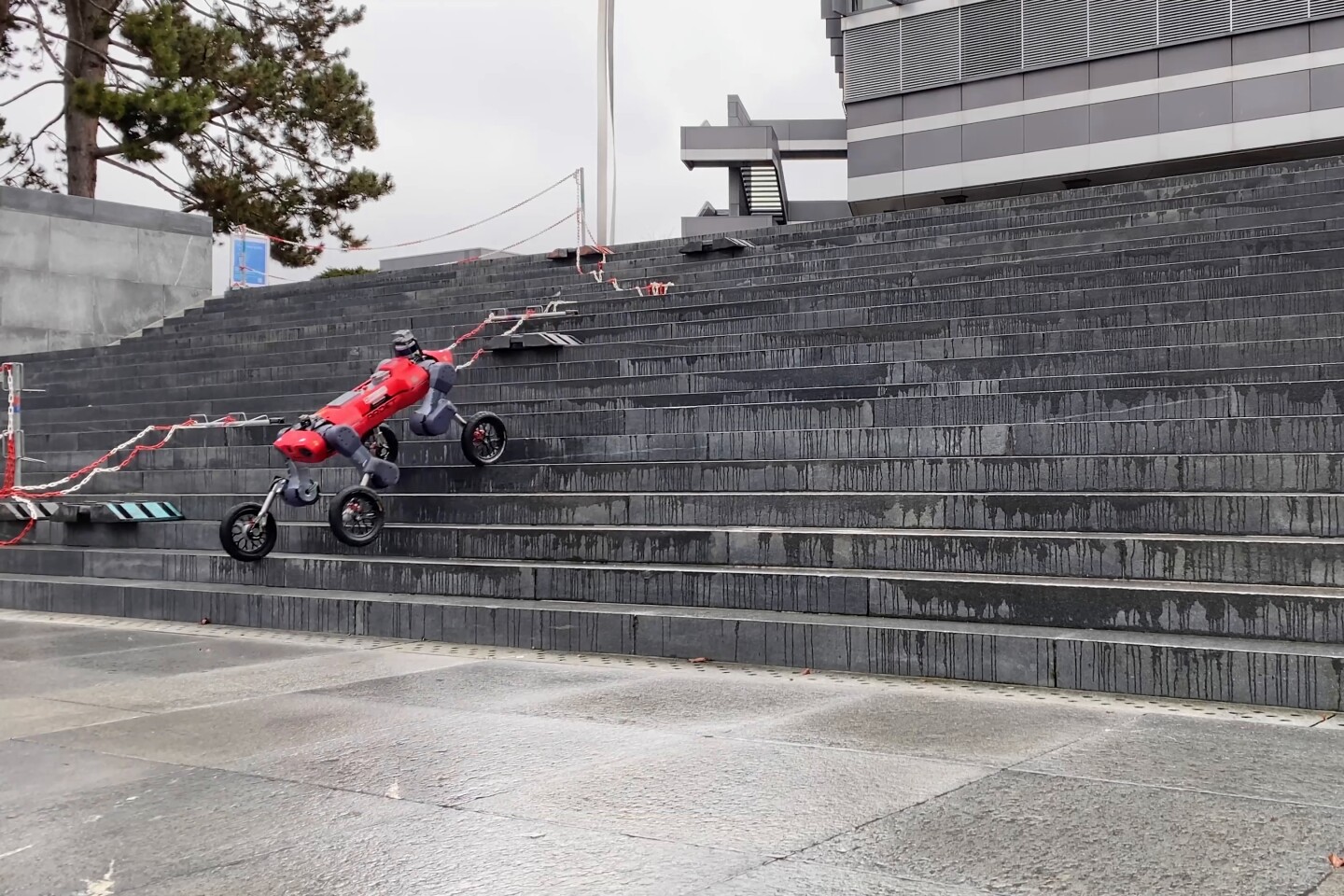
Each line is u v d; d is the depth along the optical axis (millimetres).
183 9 29594
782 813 3811
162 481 11375
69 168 28344
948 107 23969
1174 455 6844
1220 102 20938
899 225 14836
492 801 4039
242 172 32469
